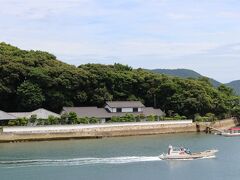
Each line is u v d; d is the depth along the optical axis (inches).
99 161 3166.8
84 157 3316.9
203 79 7293.3
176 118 5669.3
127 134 4997.5
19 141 4266.7
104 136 4793.3
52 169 2901.1
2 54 6067.9
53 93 5610.2
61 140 4471.0
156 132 5241.1
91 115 5438.0
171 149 3304.6
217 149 3878.0
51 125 4500.5
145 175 2783.0
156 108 6294.3
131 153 3543.3
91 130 4697.3
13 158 3260.3
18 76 5541.3
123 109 5748.0
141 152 3604.8
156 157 3321.9
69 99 5807.1
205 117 5876.0
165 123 5339.6
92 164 3063.5
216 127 5787.4
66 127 4532.5
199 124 5600.4
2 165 3016.7
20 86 5438.0
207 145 4160.9
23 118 4670.3
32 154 3452.3
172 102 6122.1
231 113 6624.0
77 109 5502.0
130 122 5068.9
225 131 5290.4
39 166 2982.3
